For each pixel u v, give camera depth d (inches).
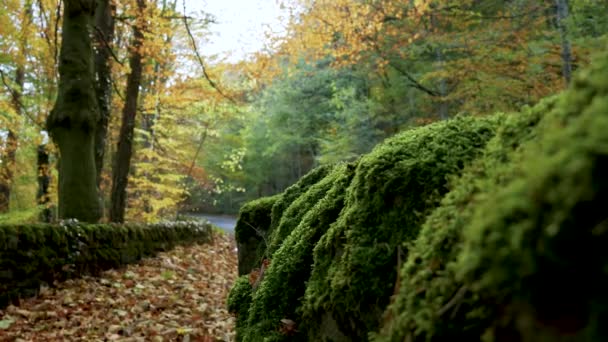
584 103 21.7
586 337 16.9
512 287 19.3
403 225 44.9
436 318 28.8
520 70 326.6
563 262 17.4
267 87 910.4
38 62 448.8
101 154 363.9
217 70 474.9
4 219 369.1
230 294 99.3
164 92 469.1
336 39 501.0
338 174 86.5
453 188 38.2
